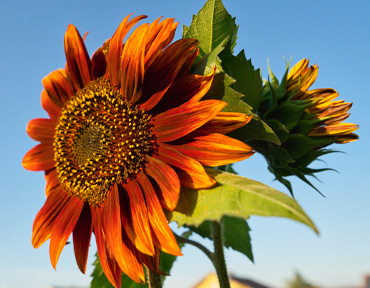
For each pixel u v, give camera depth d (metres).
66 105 0.41
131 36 0.35
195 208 0.32
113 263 0.36
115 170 0.36
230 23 0.38
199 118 0.34
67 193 0.39
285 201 0.30
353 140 0.40
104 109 0.37
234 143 0.33
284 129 0.40
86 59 0.38
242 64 0.37
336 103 0.41
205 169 0.34
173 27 0.36
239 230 0.46
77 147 0.39
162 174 0.34
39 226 0.39
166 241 0.33
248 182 0.32
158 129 0.35
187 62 0.35
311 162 0.41
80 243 0.38
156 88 0.35
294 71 0.41
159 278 0.37
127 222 0.35
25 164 0.41
